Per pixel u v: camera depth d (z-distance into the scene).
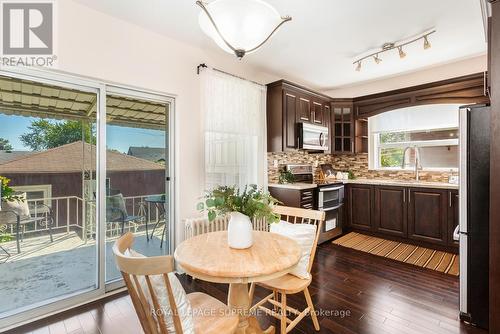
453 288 2.43
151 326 1.11
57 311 2.07
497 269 1.47
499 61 1.41
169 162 2.83
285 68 3.69
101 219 2.35
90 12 2.21
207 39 2.77
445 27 2.60
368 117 4.52
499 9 1.41
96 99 2.35
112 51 2.33
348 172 4.75
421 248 3.54
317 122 4.19
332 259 3.17
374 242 3.81
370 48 3.05
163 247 2.87
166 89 2.69
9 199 2.05
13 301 2.07
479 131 1.86
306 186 3.55
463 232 1.93
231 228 1.57
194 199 2.90
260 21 1.42
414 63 3.59
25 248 2.14
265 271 1.26
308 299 1.84
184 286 2.53
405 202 3.73
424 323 1.91
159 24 2.48
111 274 2.52
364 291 2.38
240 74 3.47
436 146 3.99
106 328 1.88
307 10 2.28
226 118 3.11
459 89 3.47
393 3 2.19
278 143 3.62
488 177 1.83
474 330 1.82
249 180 3.38
